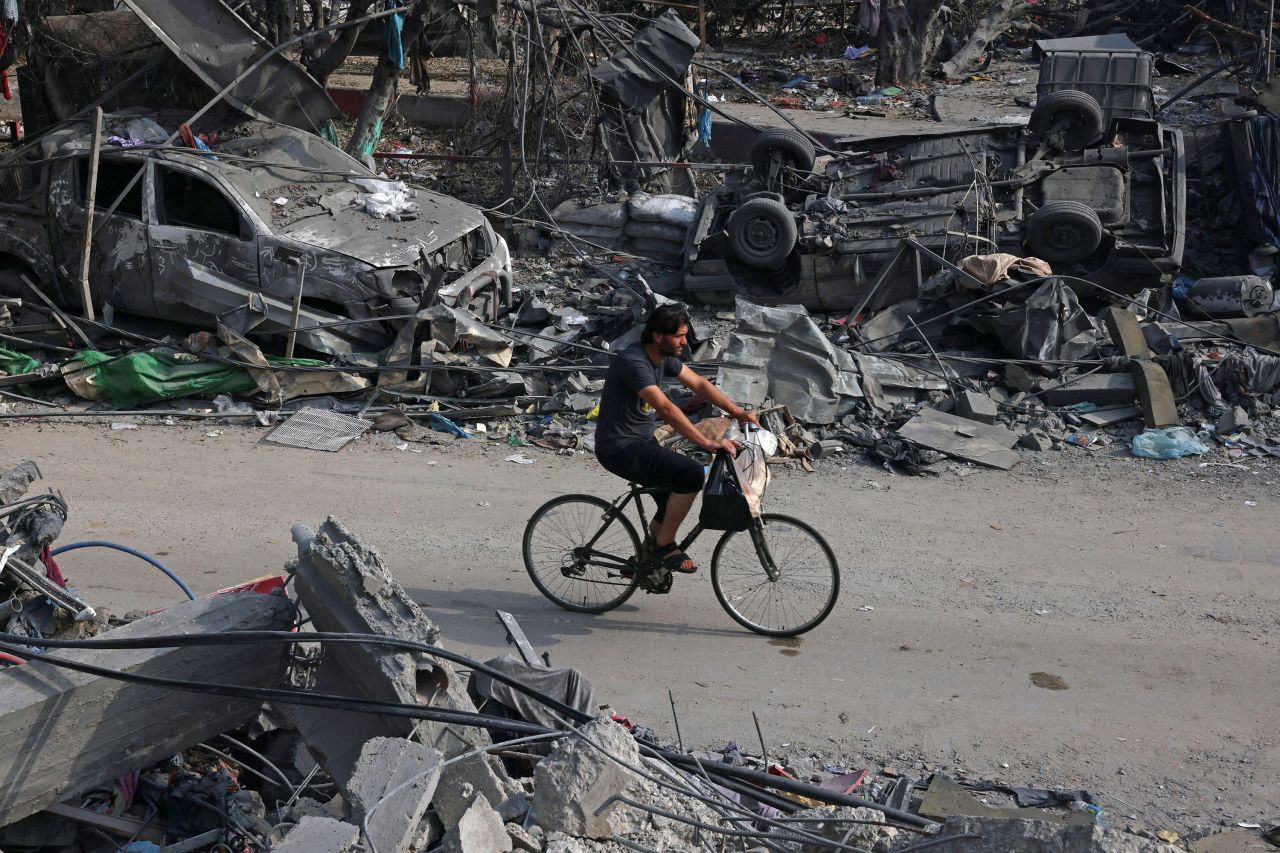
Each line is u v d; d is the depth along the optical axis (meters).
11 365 18.81
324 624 8.48
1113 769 9.45
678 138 28.45
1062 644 11.54
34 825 7.89
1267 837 8.38
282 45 22.77
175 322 20.09
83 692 7.57
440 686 8.05
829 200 21.62
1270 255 23.25
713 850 7.38
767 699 10.60
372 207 20.09
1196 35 41.62
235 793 8.27
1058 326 18.92
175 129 22.11
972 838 6.68
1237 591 12.62
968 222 21.03
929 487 15.81
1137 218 21.03
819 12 46.47
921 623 12.00
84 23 23.98
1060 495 15.45
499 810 7.52
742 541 11.90
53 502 9.96
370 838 6.58
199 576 12.68
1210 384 17.77
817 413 17.53
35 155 20.77
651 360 11.43
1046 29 44.53
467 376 18.58
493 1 24.72
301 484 15.53
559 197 27.05
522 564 13.38
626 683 10.87
